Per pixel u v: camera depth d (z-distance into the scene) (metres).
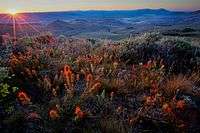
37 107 6.53
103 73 8.54
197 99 7.98
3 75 7.01
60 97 7.15
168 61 10.70
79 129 6.10
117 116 6.63
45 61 8.78
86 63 9.29
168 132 6.53
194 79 9.45
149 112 6.86
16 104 6.62
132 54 10.96
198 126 6.93
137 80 8.44
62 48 10.95
